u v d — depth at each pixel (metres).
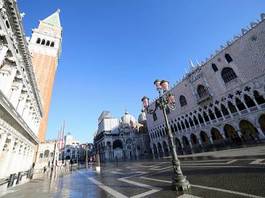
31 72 22.56
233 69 40.59
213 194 7.20
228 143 40.84
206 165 16.55
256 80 35.97
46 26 67.56
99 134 102.88
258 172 9.73
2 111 14.05
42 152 51.78
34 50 60.59
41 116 39.25
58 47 67.81
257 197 6.07
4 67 16.80
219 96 43.94
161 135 68.31
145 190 9.87
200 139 49.50
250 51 37.25
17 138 21.28
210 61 46.84
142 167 25.72
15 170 21.36
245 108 39.00
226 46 42.53
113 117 101.88
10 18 14.99
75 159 111.44
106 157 85.81
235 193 6.88
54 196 10.83
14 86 19.69
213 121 45.59
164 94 11.92
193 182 10.12
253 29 36.78
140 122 104.31
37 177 29.94
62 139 44.69
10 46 15.80
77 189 12.89
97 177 20.17
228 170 11.95
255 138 36.19
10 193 13.67
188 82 54.50
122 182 13.97
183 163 22.34
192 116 52.81
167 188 9.55
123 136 92.12
